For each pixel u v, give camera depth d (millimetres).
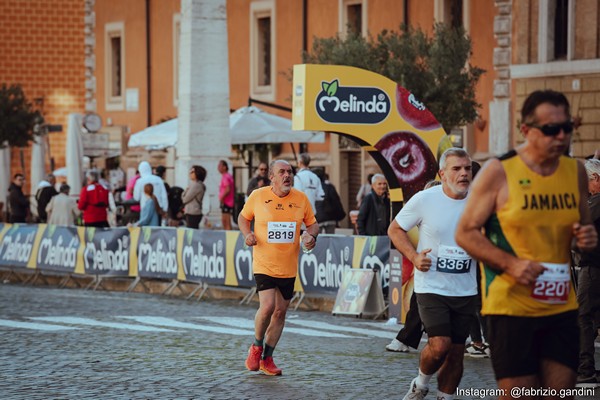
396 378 22062
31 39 90812
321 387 21062
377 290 33062
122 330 29625
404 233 18344
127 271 42281
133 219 48812
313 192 41812
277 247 22469
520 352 12773
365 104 30594
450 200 18281
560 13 57125
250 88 75812
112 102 87625
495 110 59375
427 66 52469
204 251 38812
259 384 21422
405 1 64188
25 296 39750
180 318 32625
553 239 12719
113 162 84375
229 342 27422
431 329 17859
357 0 67625
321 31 70188
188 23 49156
